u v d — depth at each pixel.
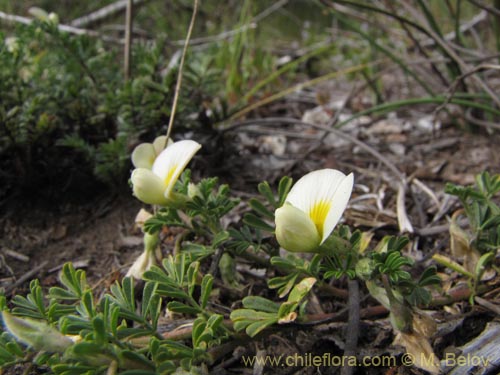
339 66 0.37
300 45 0.45
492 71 0.31
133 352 0.11
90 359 0.11
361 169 0.22
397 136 0.25
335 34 0.41
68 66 0.20
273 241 0.15
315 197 0.12
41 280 0.17
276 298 0.15
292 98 0.31
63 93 0.20
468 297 0.14
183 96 0.20
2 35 0.18
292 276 0.13
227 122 0.25
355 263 0.12
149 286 0.12
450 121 0.26
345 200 0.11
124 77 0.20
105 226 0.19
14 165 0.19
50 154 0.19
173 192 0.13
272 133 0.24
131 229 0.19
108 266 0.17
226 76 0.30
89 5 0.43
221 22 0.44
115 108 0.19
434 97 0.23
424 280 0.12
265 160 0.23
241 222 0.18
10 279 0.17
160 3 0.44
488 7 0.21
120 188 0.20
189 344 0.13
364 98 0.31
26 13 0.40
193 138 0.21
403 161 0.23
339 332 0.14
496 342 0.13
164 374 0.11
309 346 0.14
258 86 0.28
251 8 0.35
